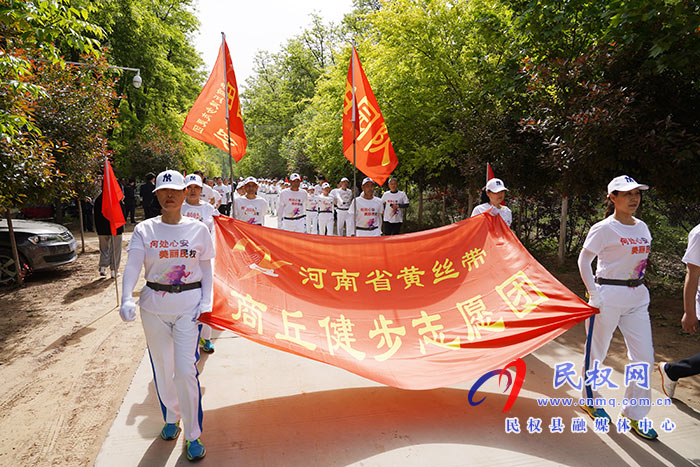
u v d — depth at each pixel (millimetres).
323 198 13172
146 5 23344
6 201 7328
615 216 3652
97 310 7348
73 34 5809
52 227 9750
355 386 4453
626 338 3697
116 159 23234
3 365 5207
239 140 6488
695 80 6359
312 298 4266
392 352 3963
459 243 4664
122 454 3320
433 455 3312
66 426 3912
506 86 8781
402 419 3834
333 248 4539
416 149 12391
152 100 25281
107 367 5156
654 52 5859
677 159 5699
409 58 12336
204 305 3336
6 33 6465
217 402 4109
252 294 4098
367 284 4441
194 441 3252
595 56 6797
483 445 3447
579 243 11562
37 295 8250
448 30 11688
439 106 11969
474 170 9688
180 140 26953
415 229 18125
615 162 6395
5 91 6324
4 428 3873
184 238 3297
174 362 3285
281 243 4496
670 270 9562
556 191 10320
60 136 9578
